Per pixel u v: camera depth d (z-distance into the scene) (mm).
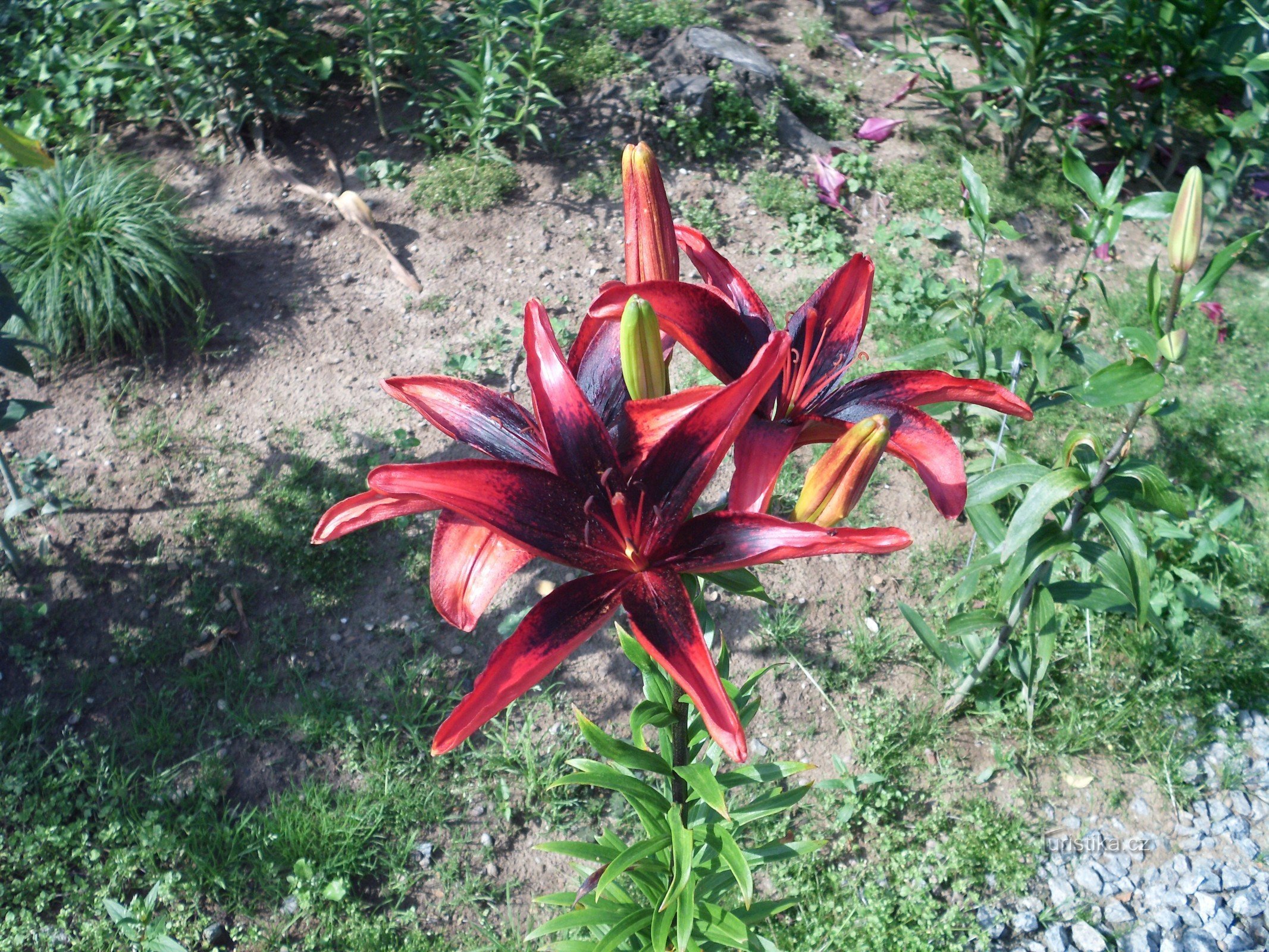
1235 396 1210
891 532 332
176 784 825
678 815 493
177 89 1292
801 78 1605
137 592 935
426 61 1392
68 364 1100
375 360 1144
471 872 802
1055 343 875
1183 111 1558
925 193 1409
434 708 882
